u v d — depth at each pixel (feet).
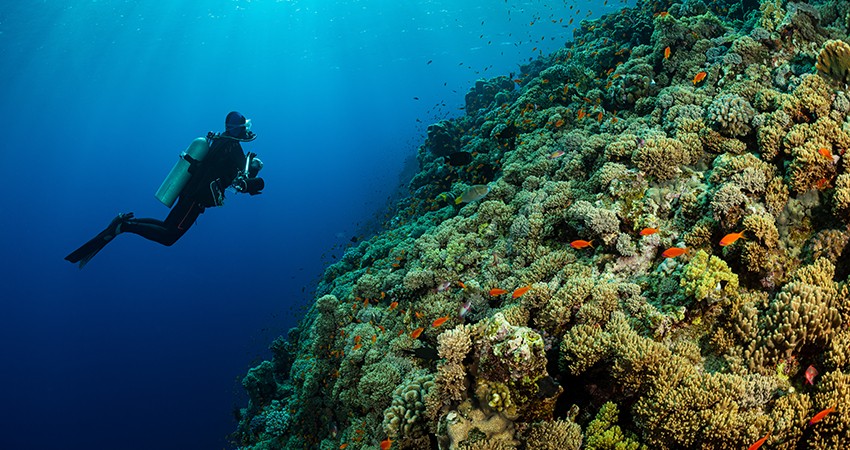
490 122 45.39
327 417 28.35
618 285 16.46
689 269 14.96
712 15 30.37
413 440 15.88
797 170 16.12
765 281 15.14
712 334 14.11
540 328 16.74
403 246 36.45
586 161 24.98
